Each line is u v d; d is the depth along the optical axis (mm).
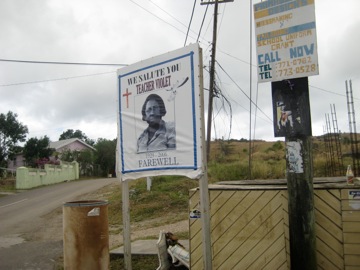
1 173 39750
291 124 5059
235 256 5551
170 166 5820
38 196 25594
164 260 6605
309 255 4898
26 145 49094
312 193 4965
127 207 6629
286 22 5113
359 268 5078
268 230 5441
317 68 4930
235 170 22312
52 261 7805
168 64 5863
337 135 21938
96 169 58781
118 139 6793
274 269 5383
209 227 5172
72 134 98875
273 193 5457
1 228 13703
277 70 5152
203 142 5367
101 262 5996
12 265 7621
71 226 5930
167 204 15805
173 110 5781
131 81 6539
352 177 5402
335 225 5184
